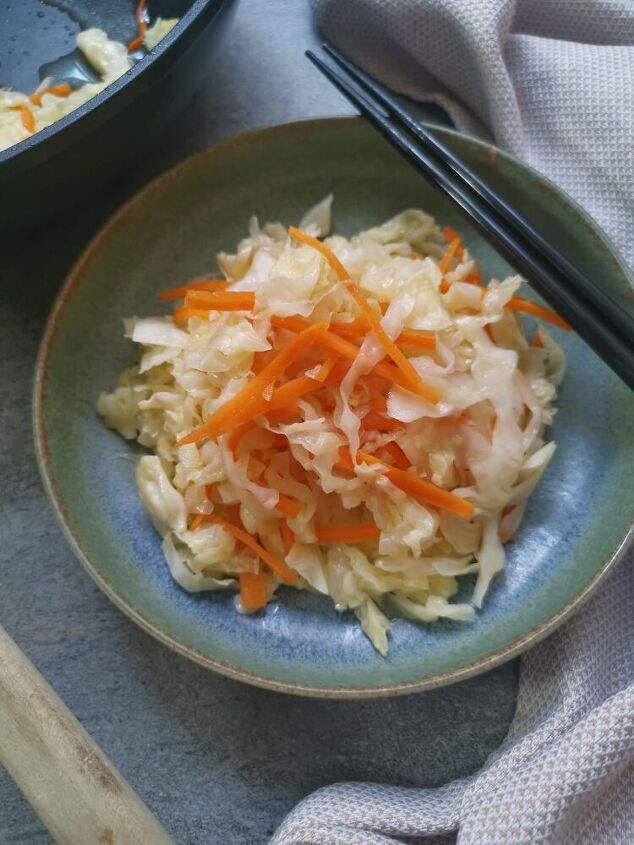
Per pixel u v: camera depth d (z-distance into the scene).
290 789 0.28
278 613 0.27
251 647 0.26
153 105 0.27
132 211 0.30
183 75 0.27
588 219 0.28
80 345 0.29
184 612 0.27
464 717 0.28
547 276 0.26
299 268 0.27
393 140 0.29
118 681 0.29
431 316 0.27
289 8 0.36
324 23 0.35
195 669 0.29
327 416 0.26
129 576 0.27
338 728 0.28
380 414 0.26
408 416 0.26
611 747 0.24
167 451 0.28
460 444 0.27
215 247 0.32
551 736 0.26
